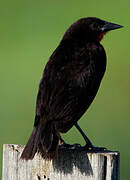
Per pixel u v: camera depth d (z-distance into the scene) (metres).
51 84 8.12
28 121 15.12
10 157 7.62
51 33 19.28
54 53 8.55
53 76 8.19
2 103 15.91
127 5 20.61
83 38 9.02
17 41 19.14
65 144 8.25
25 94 16.33
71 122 8.00
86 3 20.86
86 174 7.30
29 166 7.53
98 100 16.27
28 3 21.25
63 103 7.99
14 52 18.44
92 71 8.41
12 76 17.28
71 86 8.13
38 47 18.56
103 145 14.23
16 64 17.81
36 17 20.42
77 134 13.88
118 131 14.91
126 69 17.81
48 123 7.84
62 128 7.86
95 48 8.70
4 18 20.58
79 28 9.12
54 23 19.91
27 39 19.17
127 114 15.99
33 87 16.67
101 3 20.88
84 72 8.30
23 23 20.20
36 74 17.28
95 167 7.26
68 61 8.38
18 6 21.14
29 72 17.39
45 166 7.45
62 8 20.72
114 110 15.99
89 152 7.39
